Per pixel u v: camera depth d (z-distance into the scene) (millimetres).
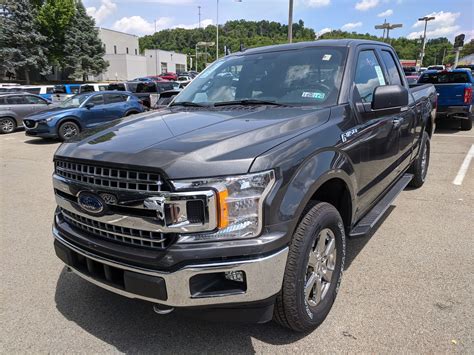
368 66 3816
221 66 4094
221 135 2428
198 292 2201
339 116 3020
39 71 42688
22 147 11773
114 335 2801
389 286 3285
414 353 2502
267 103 3330
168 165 2137
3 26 39625
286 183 2291
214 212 2127
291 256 2412
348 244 4109
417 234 4332
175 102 3887
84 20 47531
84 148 2527
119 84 19141
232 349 2619
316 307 2738
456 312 2904
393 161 4125
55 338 2781
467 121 11539
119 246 2359
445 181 6383
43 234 4715
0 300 3277
